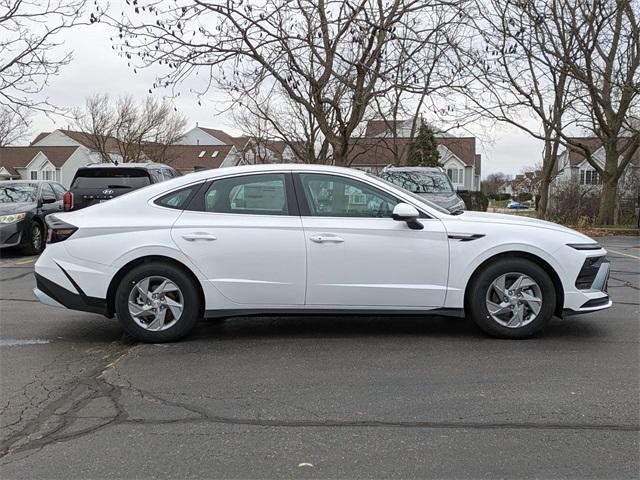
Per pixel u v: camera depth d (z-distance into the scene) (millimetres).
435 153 26875
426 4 11109
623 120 19797
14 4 12695
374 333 5953
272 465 3316
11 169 54062
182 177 5770
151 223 5543
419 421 3861
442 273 5488
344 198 5613
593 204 23172
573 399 4188
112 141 44719
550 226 5688
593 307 5551
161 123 51500
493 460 3350
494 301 5582
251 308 5559
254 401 4207
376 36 11469
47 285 5605
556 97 19438
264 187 5641
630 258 12141
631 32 17766
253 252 5477
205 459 3387
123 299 5527
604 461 3332
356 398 4246
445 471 3236
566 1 17109
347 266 5477
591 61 18438
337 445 3541
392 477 3182
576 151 20484
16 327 6348
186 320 5562
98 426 3816
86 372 4852
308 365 4965
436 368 4855
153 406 4133
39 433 3723
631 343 5508
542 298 5504
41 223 13438
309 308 5547
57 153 55156
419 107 15242
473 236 5477
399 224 5488
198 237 5480
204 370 4855
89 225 5562
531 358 5082
